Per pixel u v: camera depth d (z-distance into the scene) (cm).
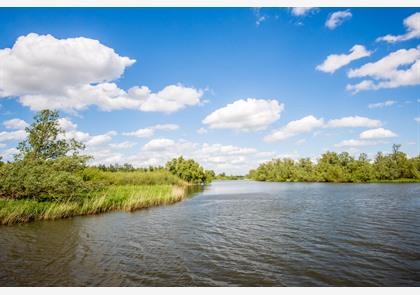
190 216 3072
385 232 2236
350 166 13000
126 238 2067
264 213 3300
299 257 1612
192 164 10750
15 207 2642
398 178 12075
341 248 1794
